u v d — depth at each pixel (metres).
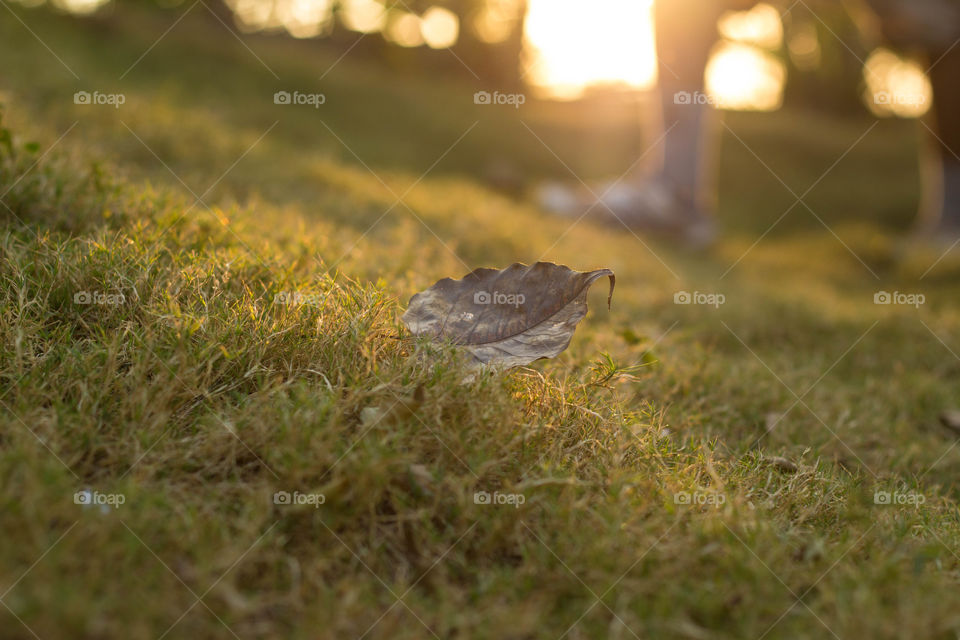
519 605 1.28
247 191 4.80
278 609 1.25
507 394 1.74
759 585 1.32
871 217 15.15
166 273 2.12
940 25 8.94
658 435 1.95
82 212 2.67
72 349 1.74
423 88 16.77
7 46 8.76
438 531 1.47
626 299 4.44
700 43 10.06
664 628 1.25
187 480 1.47
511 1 20.06
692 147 10.27
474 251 4.89
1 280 2.01
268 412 1.56
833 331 4.54
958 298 6.57
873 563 1.47
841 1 9.91
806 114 24.36
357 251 3.34
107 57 11.12
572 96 20.16
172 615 1.17
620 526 1.45
